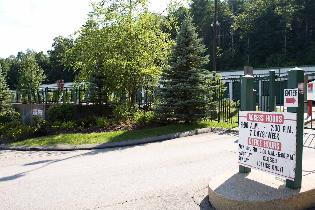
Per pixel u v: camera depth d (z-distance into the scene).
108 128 16.31
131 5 19.28
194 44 15.95
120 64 17.86
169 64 16.27
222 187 5.68
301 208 5.12
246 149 6.15
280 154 5.52
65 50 22.27
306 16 85.50
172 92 15.84
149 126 16.00
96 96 19.45
